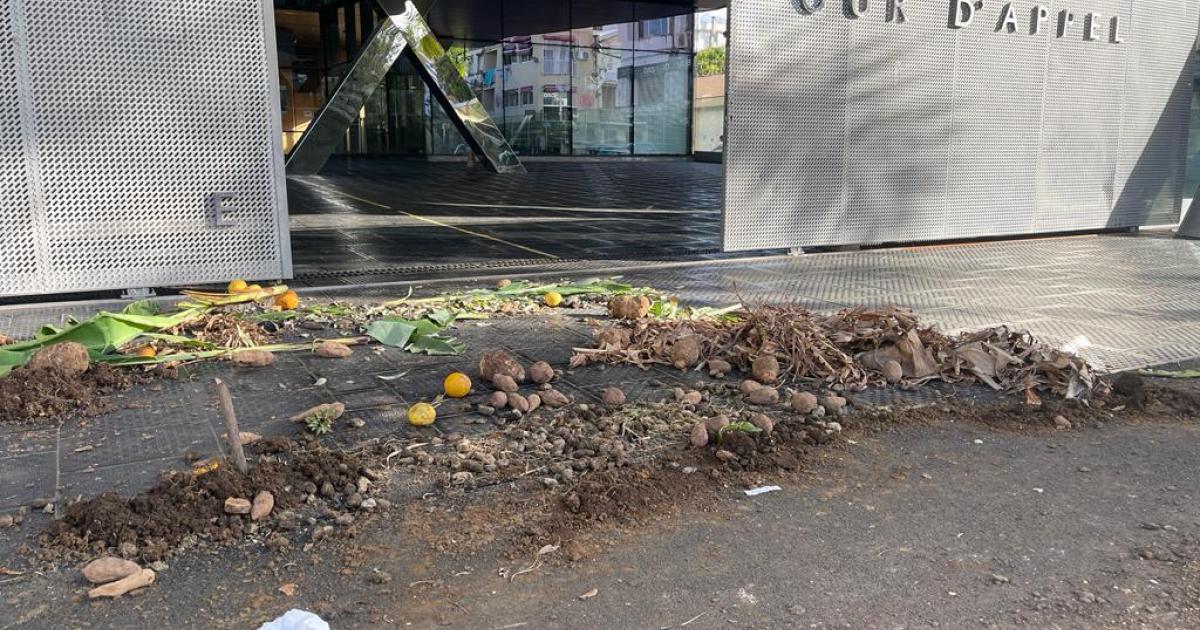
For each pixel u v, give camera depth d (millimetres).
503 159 21438
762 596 2295
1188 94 10039
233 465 2873
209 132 5742
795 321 4414
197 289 6039
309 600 2225
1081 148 9414
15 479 2877
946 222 8727
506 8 25484
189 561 2396
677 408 3646
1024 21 8750
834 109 7922
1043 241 9219
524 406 3582
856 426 3559
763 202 7758
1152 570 2459
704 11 28375
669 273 7031
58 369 3711
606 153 27750
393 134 26250
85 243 5508
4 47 5152
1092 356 4555
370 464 3033
